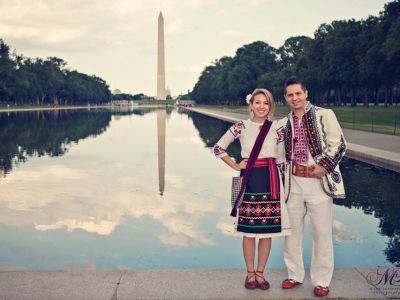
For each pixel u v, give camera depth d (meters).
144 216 7.01
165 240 5.79
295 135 3.70
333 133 3.57
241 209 3.66
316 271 3.70
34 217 7.00
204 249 5.43
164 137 22.89
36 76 104.81
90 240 5.82
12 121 39.62
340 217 6.78
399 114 38.41
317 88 64.44
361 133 21.19
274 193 3.59
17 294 3.60
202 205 7.73
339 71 57.03
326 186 3.62
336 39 57.66
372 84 60.00
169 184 9.74
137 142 20.20
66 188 9.31
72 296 3.57
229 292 3.66
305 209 3.80
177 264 4.94
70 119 45.72
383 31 46.47
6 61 80.94
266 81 81.62
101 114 63.91
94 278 3.93
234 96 104.81
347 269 4.13
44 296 3.56
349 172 10.86
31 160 13.95
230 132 3.74
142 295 3.59
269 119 3.77
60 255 5.26
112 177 10.70
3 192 8.90
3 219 6.88
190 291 3.67
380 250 5.27
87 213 7.22
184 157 14.60
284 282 3.77
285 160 3.75
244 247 3.77
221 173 11.24
